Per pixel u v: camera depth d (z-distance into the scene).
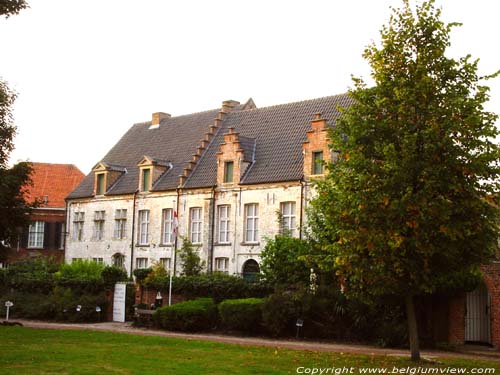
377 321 25.52
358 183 17.33
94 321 33.31
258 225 40.75
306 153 38.91
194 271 38.50
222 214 43.16
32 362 16.52
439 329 25.62
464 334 25.75
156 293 33.19
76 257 52.25
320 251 27.55
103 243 50.25
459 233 16.72
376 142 17.53
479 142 17.09
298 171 39.34
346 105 41.88
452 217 17.16
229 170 43.12
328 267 22.61
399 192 16.89
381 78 18.08
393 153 16.83
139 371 15.34
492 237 18.09
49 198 59.66
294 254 28.64
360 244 17.39
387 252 17.25
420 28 18.14
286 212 39.56
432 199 16.69
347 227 17.81
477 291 26.91
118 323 32.88
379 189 17.05
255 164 42.59
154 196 47.03
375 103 18.08
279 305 26.22
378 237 16.94
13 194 26.78
